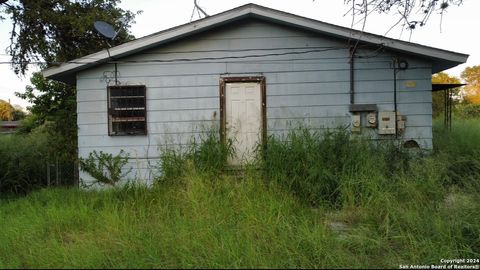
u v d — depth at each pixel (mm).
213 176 6023
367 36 6914
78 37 11852
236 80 7301
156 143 7270
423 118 7211
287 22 6965
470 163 5988
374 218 4520
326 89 7285
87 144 7270
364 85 7273
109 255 3635
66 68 7086
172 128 7293
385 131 7152
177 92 7312
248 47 7316
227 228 4164
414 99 7227
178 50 7312
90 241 3908
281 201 4977
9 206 5973
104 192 6312
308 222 4414
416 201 4801
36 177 8859
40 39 11359
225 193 5293
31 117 14008
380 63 7262
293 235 3965
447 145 7359
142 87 7281
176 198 5305
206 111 7309
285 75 7297
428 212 4500
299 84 7293
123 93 7305
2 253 3953
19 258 3756
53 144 9656
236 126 7305
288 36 7312
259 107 7312
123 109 7301
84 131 7273
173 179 6113
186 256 3533
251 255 3520
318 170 5641
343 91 7270
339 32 6922
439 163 5824
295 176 5691
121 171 7227
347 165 5777
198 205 4883
